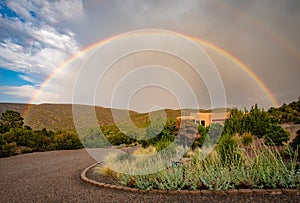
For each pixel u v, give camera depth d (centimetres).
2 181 568
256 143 903
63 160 915
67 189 468
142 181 461
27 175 636
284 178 429
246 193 391
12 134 1332
